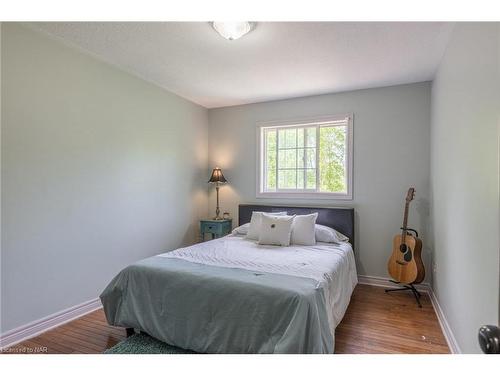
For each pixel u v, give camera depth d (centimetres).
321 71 301
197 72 308
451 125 217
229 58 272
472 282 164
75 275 259
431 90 323
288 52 258
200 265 223
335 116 370
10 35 212
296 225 321
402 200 338
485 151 144
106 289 226
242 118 429
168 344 208
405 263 304
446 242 232
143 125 332
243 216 413
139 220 327
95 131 276
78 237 261
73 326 243
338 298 227
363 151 356
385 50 252
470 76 170
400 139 339
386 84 339
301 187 398
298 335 158
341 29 218
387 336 227
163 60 279
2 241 209
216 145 448
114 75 295
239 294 181
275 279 191
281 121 401
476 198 157
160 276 209
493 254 133
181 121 394
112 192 294
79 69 261
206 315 188
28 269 224
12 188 214
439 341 219
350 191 362
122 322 217
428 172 326
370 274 353
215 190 451
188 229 409
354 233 359
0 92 207
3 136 209
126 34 230
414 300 302
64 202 249
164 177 364
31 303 226
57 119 244
